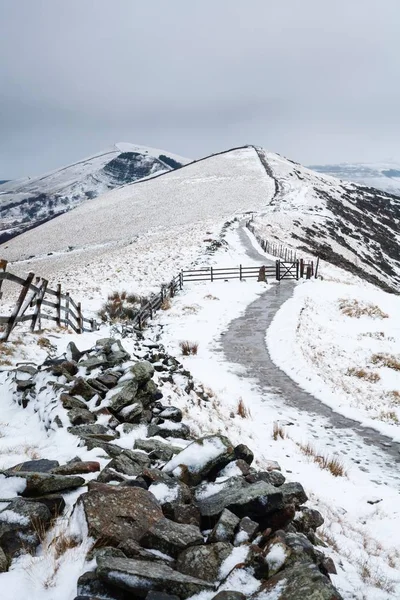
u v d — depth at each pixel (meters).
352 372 19.77
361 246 83.88
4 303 29.16
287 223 73.81
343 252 72.44
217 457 6.11
